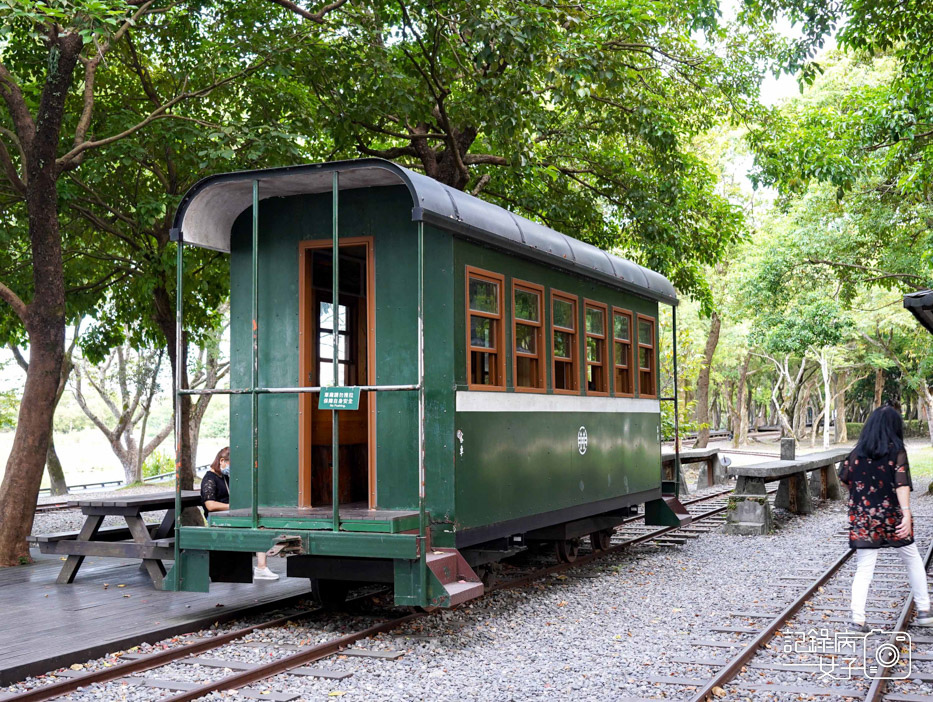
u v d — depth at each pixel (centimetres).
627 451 1192
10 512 1123
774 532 1398
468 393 793
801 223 2192
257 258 791
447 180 1543
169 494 1000
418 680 605
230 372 865
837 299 2516
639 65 1633
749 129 1736
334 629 754
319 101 1438
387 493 795
